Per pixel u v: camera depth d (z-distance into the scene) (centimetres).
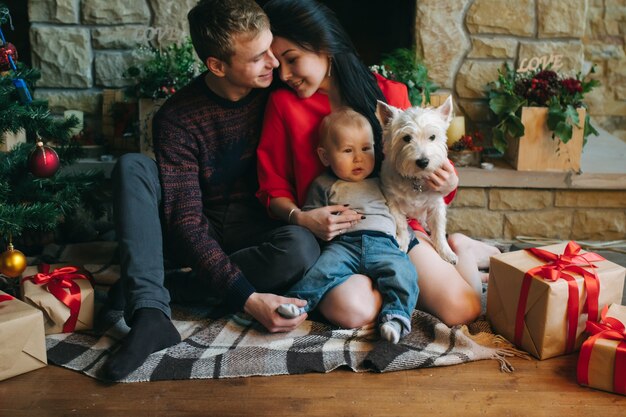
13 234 203
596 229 277
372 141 193
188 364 173
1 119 197
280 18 187
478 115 296
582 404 161
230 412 157
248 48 180
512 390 167
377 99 203
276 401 162
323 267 188
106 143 290
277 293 201
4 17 221
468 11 286
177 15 289
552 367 177
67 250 247
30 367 173
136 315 176
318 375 172
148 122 276
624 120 359
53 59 290
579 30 288
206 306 208
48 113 211
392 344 179
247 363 174
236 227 210
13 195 214
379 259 188
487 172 269
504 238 279
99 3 285
